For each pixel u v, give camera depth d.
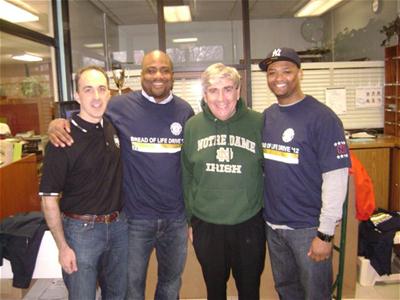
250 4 5.39
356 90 4.42
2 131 3.05
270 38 6.31
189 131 1.87
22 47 3.72
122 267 1.92
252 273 1.86
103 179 1.75
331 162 1.66
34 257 2.25
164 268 2.14
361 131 4.29
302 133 1.71
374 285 2.91
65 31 4.31
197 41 5.85
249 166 1.78
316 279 1.80
